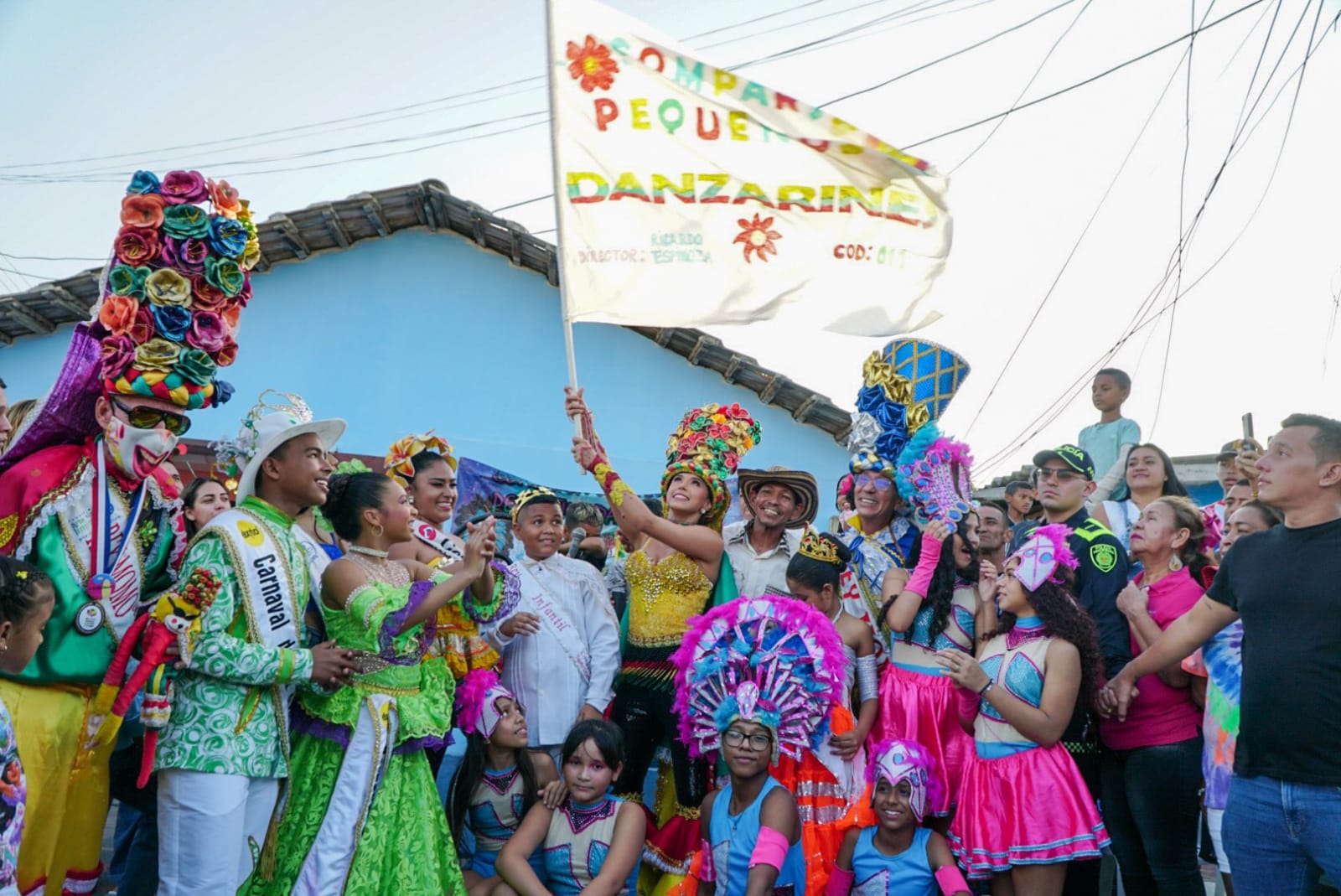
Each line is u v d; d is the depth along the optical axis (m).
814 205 5.67
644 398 11.93
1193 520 5.23
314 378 11.46
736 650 4.80
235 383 11.30
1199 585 5.18
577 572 5.57
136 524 4.23
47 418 4.17
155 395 4.20
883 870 4.70
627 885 5.18
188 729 3.96
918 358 6.05
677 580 5.39
